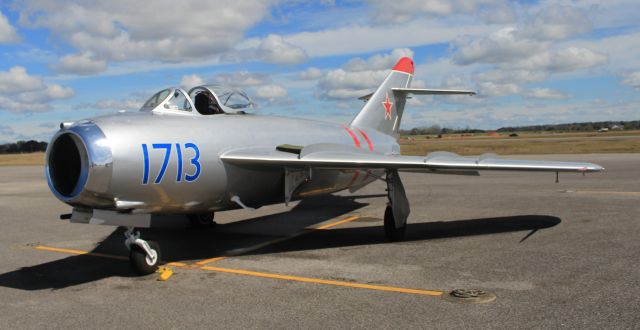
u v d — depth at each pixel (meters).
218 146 7.68
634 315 4.87
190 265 7.54
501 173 23.88
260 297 5.80
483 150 51.44
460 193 15.99
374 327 4.75
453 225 10.39
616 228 9.38
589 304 5.21
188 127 7.48
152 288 6.34
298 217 12.26
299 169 8.78
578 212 11.41
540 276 6.32
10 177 29.83
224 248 8.80
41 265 7.80
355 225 10.96
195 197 7.54
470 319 4.88
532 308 5.14
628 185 16.70
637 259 7.07
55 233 10.70
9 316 5.38
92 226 11.48
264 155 7.90
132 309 5.51
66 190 6.73
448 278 6.37
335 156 8.21
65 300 5.92
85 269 7.48
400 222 8.95
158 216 12.76
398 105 14.09
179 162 7.05
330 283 6.31
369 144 12.00
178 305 5.60
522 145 60.09
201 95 8.57
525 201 13.61
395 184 9.02
